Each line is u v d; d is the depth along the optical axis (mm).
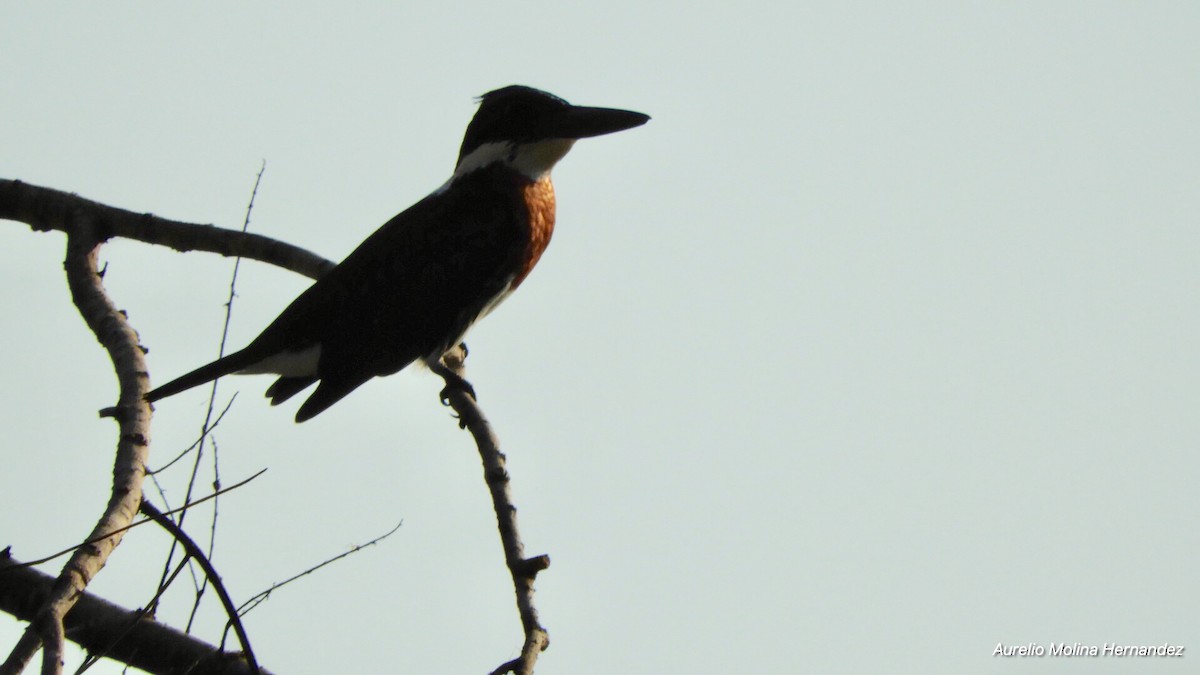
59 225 9062
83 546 5578
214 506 6105
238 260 7172
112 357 7551
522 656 5859
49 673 5062
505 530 7102
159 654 6539
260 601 5895
